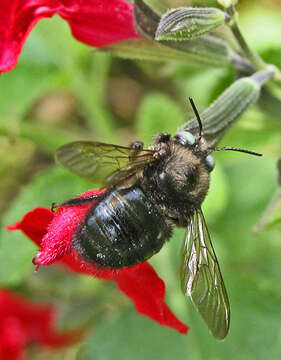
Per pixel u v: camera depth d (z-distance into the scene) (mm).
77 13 139
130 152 134
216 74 169
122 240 128
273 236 180
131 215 129
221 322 129
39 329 185
